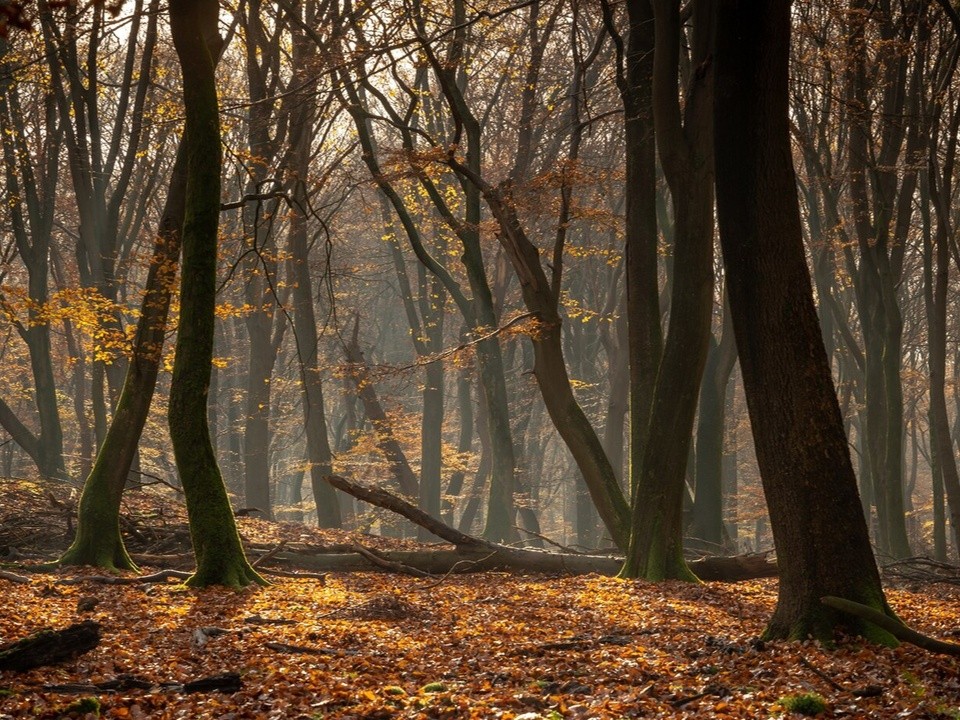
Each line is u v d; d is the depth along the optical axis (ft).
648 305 61.82
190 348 48.29
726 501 131.44
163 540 58.80
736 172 32.17
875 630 30.50
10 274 121.19
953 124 71.72
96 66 81.66
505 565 61.16
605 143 117.70
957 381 134.41
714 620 41.86
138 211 96.07
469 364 102.42
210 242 48.52
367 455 119.85
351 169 116.98
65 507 59.72
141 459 124.06
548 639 35.70
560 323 64.03
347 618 38.86
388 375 75.72
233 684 24.85
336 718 22.22
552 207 63.26
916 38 78.02
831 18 76.95
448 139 109.19
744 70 31.83
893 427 82.94
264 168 85.66
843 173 85.25
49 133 92.17
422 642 34.04
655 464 57.21
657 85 54.90
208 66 48.39
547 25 87.81
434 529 60.54
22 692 22.65
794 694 24.38
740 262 32.19
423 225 112.27
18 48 87.56
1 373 134.41
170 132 90.63
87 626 26.37
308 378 99.40
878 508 88.07
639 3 62.34
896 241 85.71
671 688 26.20
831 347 116.57
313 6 85.61
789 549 31.83
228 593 44.91
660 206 96.07
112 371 86.43
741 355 32.48
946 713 22.21
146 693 24.00
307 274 98.84
